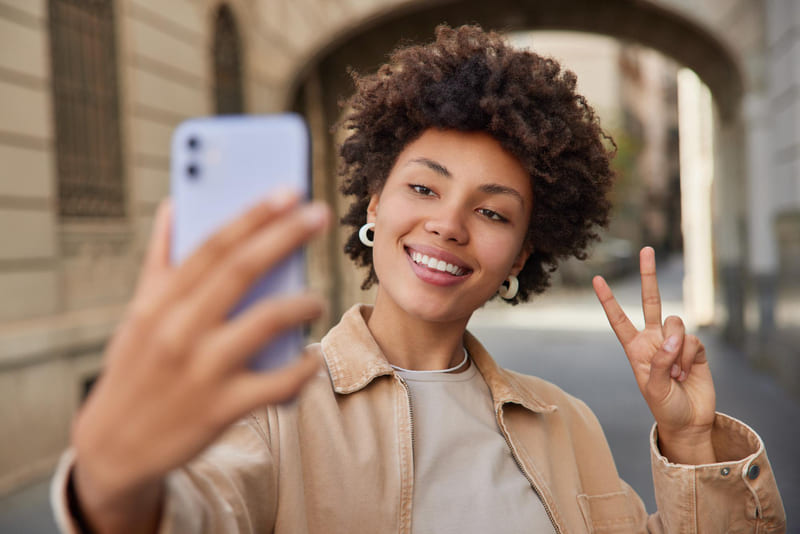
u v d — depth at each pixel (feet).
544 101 3.89
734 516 3.94
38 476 15.37
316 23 30.17
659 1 28.55
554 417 4.34
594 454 4.57
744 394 23.50
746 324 29.68
